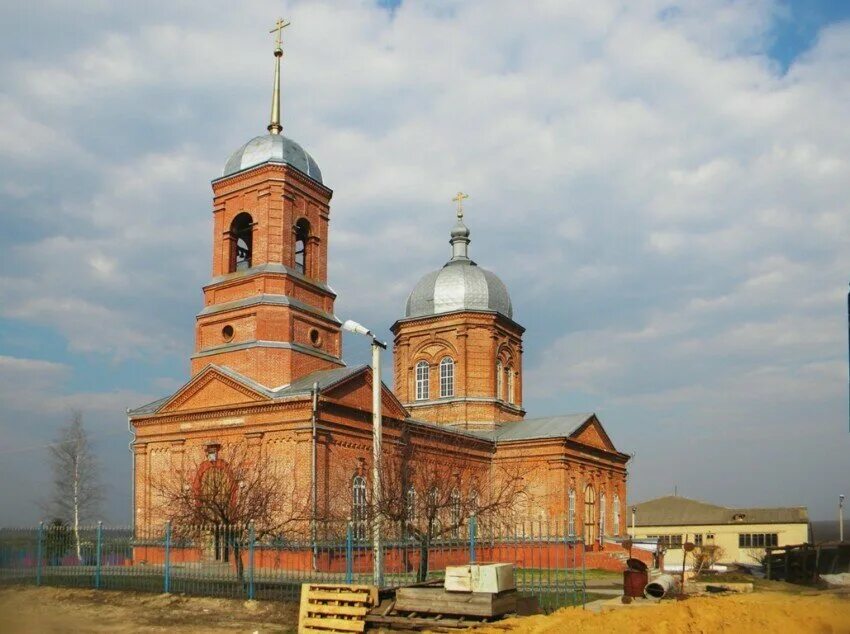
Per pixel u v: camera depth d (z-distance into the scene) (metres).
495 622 21.55
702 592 33.75
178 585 29.75
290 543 33.28
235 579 30.20
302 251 46.97
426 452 42.19
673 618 21.94
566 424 57.94
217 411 41.91
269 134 46.78
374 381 30.80
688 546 37.09
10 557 33.88
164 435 43.53
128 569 34.41
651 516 89.62
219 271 45.25
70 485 58.09
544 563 51.31
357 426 42.19
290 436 39.62
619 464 64.19
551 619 21.61
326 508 36.97
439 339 61.88
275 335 42.59
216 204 45.94
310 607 23.05
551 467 54.94
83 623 24.67
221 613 25.84
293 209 45.12
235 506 33.66
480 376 60.84
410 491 38.69
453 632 20.98
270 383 41.84
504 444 56.28
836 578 40.03
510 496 42.31
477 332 61.44
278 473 39.44
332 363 45.47
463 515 35.66
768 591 34.59
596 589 36.19
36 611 25.98
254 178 44.69
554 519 53.81
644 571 31.47
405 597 22.69
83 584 30.73
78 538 35.34
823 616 22.52
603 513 60.38
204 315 44.78
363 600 22.75
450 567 22.52
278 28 48.12
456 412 60.12
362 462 42.16
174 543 36.84
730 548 84.44
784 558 42.12
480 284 62.78
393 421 45.03
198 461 42.09
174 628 23.95
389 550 38.41
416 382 62.41
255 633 23.25
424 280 64.31
